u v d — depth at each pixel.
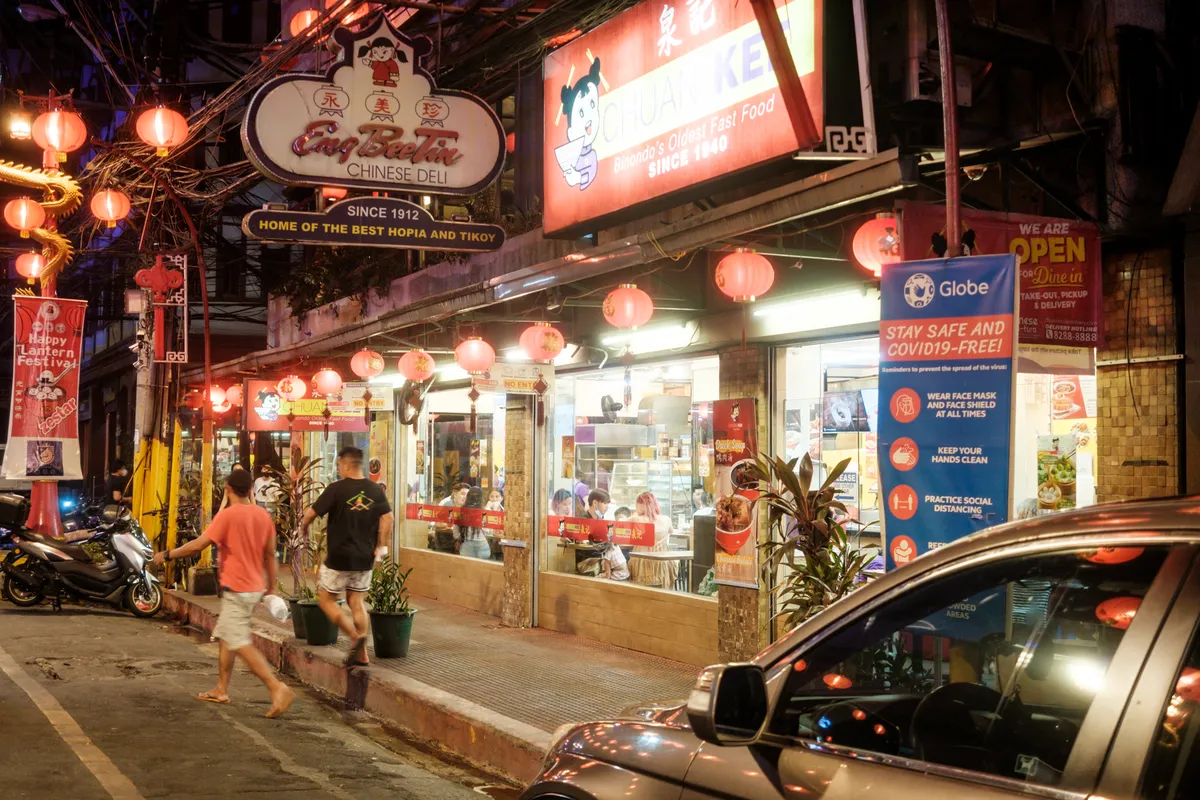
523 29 9.94
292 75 9.49
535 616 12.45
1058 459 7.34
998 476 5.19
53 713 8.22
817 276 8.52
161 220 17.20
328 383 14.80
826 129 6.86
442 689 9.03
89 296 34.69
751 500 9.22
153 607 14.68
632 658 10.53
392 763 7.50
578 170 9.42
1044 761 2.17
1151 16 6.70
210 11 26.06
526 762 7.18
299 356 14.97
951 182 5.45
